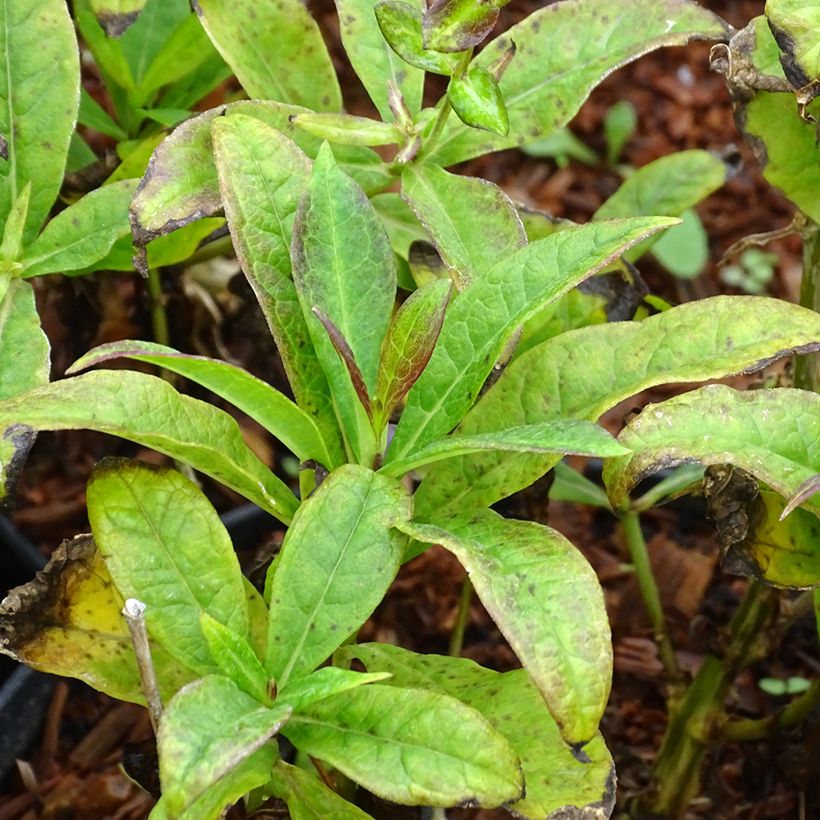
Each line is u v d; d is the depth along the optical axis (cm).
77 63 73
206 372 62
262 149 67
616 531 110
